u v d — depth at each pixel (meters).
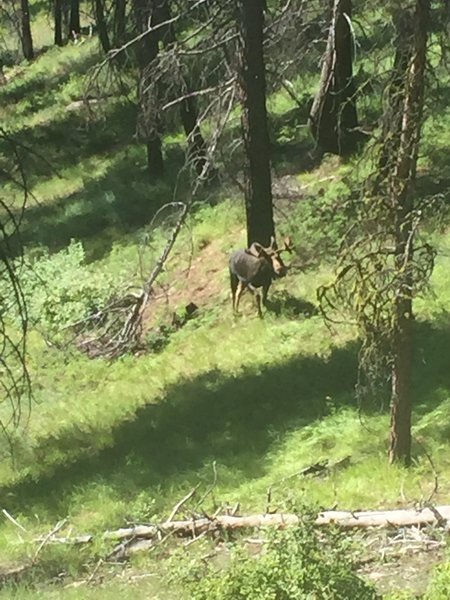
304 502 9.09
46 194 32.59
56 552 11.48
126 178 31.28
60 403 19.05
